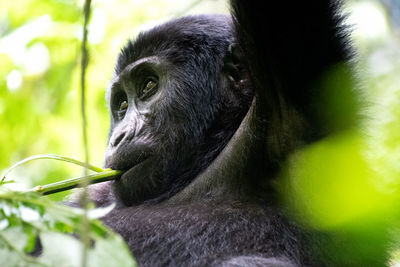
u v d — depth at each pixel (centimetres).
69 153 1822
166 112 930
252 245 784
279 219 805
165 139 918
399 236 753
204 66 959
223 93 945
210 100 941
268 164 828
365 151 782
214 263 765
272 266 727
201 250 784
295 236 793
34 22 1702
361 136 796
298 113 792
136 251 805
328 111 780
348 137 769
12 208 491
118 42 1730
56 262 463
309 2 768
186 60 962
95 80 1730
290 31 772
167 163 909
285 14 767
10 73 1719
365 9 1859
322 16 777
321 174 762
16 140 1789
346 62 802
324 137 784
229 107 934
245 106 923
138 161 900
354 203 607
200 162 912
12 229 485
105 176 891
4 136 1778
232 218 808
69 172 1802
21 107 1764
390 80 932
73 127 1781
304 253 789
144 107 948
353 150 764
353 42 834
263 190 838
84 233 404
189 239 795
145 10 1750
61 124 1781
